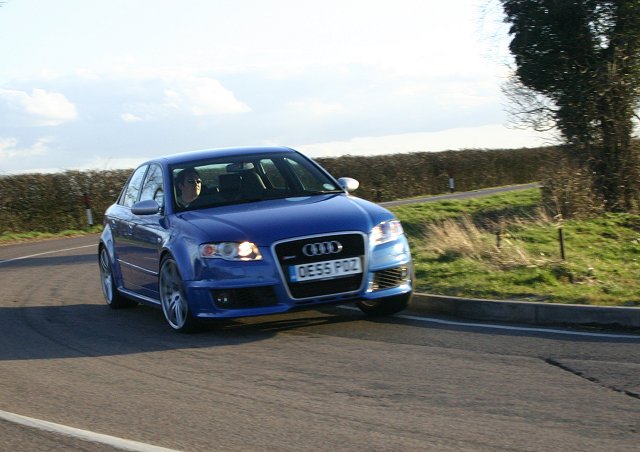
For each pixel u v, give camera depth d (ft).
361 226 28.17
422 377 21.56
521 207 80.02
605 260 43.37
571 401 18.95
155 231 30.83
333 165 132.67
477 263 40.01
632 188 68.13
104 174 101.86
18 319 34.30
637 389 19.72
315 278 27.32
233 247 27.48
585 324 27.63
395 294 28.68
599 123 68.33
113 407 19.89
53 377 23.38
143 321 32.32
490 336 26.37
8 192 94.84
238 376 22.43
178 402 20.08
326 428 17.56
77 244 75.82
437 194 144.05
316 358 24.17
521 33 69.62
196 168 32.17
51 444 17.21
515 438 16.57
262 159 32.65
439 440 16.57
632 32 67.62
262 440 16.94
